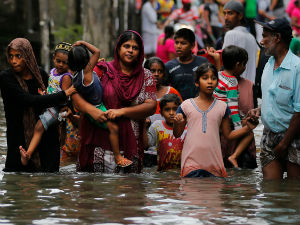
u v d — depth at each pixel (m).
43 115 12.96
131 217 8.48
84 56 12.44
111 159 12.84
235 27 18.08
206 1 36.03
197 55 17.39
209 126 12.85
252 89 15.61
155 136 15.16
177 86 17.16
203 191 10.55
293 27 37.62
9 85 12.84
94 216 8.54
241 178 12.52
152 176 12.50
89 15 36.16
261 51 16.48
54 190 10.48
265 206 9.26
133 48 12.78
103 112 12.55
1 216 8.54
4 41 38.91
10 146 13.07
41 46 38.91
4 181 11.43
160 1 43.28
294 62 12.25
